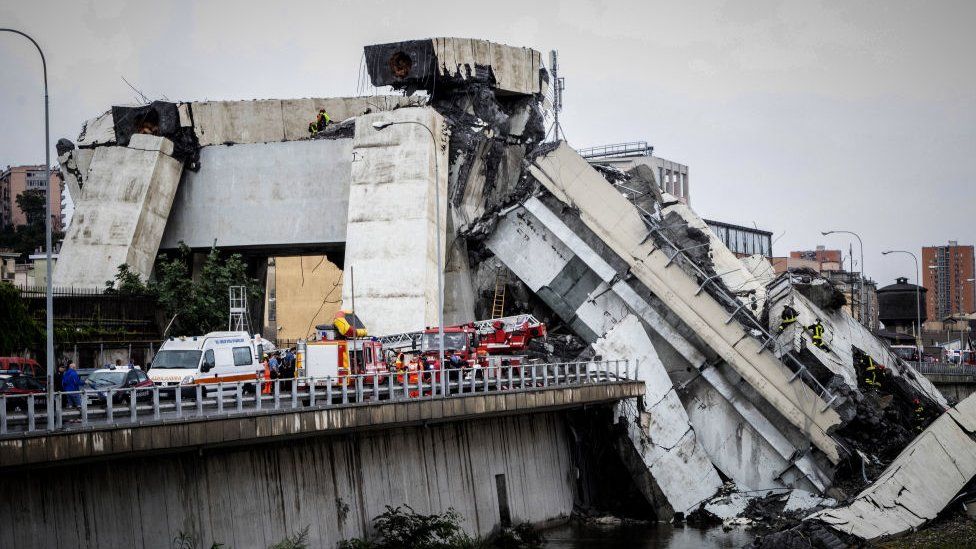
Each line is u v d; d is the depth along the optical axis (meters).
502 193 74.94
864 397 65.06
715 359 60.25
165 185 70.81
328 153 71.75
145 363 56.22
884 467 59.25
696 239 65.56
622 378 54.59
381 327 63.28
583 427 53.28
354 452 38.94
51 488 29.14
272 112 74.69
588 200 64.25
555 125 82.94
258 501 34.88
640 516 53.44
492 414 42.78
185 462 32.78
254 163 72.56
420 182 65.06
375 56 74.31
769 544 42.94
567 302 66.69
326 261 116.69
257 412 32.75
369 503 39.19
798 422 57.22
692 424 60.25
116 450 28.80
